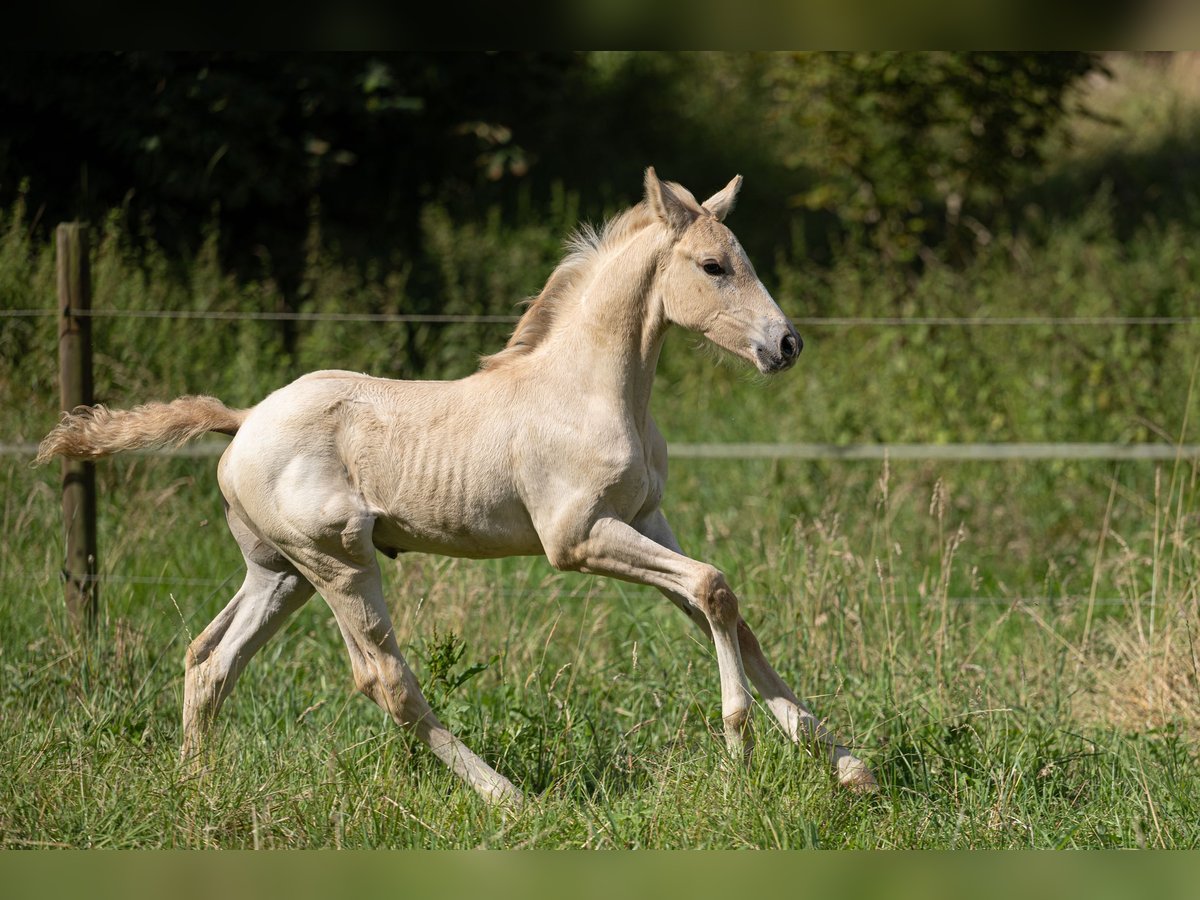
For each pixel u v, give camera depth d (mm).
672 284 8297
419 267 20406
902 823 7402
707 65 29797
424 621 10477
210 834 7199
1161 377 15914
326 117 20906
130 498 12969
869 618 10406
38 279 14430
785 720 8227
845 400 16203
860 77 22188
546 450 8234
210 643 8984
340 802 7457
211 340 15898
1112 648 10344
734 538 12898
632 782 8164
